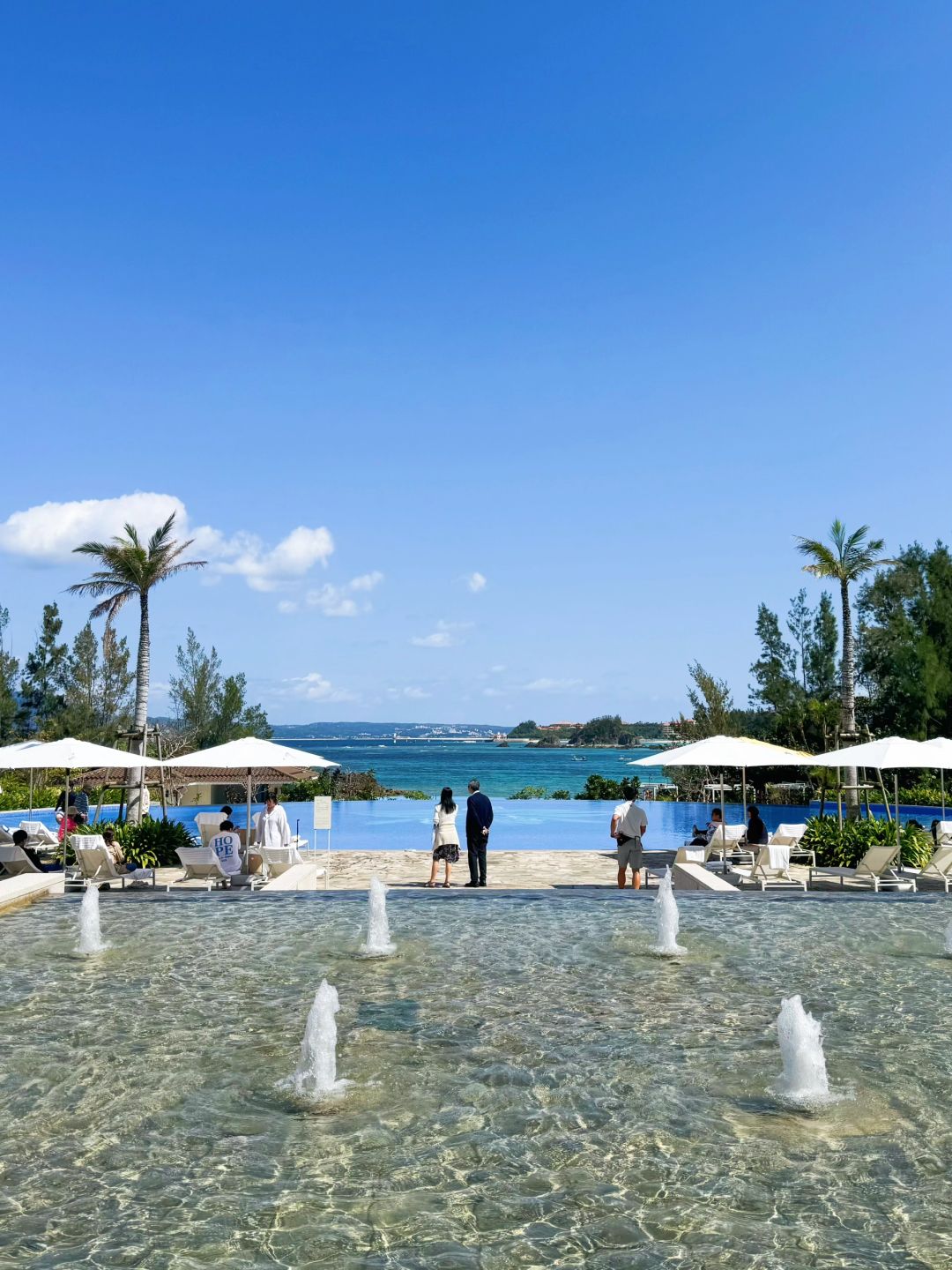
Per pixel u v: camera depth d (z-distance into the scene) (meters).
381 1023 7.68
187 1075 6.56
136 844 18.08
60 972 9.37
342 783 39.38
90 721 41.31
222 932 11.23
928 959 9.91
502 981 9.02
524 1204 4.82
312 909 12.67
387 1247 4.43
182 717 42.34
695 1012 8.00
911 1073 6.57
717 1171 5.16
